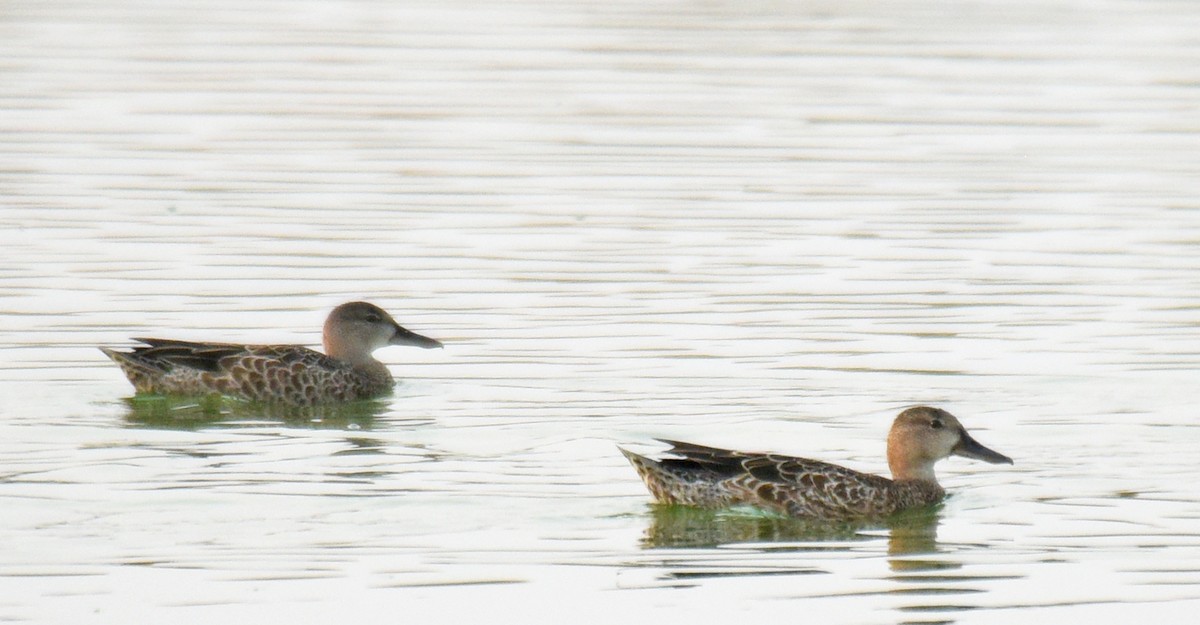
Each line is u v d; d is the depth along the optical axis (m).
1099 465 16.30
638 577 13.48
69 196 27.34
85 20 42.19
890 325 21.20
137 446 16.78
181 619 12.44
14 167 29.09
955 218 26.55
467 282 23.22
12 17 42.22
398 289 22.86
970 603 13.02
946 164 29.92
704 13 43.75
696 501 15.13
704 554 14.14
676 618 12.66
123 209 26.66
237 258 24.20
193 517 14.58
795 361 19.78
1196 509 15.03
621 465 16.25
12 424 17.50
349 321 19.41
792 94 35.25
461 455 16.55
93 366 19.69
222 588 13.01
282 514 14.70
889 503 15.31
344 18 43.06
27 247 24.47
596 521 14.78
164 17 42.78
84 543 13.91
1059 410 17.98
